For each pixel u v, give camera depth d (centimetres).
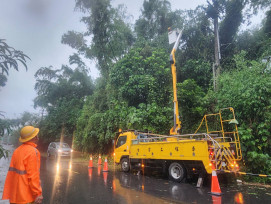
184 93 1368
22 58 318
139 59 1616
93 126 1927
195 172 786
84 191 668
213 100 1277
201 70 1617
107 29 2156
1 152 316
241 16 1694
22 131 295
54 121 2959
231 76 1155
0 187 682
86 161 1703
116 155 1146
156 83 1538
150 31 2250
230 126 1065
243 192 657
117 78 1638
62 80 3534
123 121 1510
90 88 3416
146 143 966
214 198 583
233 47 1731
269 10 1642
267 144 897
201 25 1795
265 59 1159
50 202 552
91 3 2158
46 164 1486
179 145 819
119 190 681
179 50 1844
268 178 812
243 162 902
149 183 797
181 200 563
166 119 1391
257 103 905
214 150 721
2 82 313
